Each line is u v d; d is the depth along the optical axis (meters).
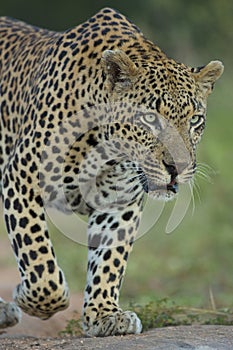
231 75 27.36
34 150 10.57
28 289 10.53
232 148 22.47
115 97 10.30
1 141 11.85
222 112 25.44
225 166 21.34
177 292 15.62
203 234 19.05
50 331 12.53
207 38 29.84
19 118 11.48
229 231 18.33
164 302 12.88
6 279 16.41
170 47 31.41
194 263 17.19
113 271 10.91
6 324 11.44
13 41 12.34
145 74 10.27
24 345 10.05
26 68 11.65
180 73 10.36
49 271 10.52
